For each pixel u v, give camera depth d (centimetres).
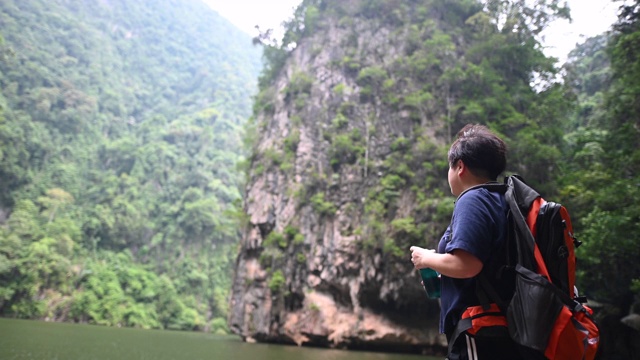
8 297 5119
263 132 4009
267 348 2461
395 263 2573
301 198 3159
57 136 7625
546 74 3316
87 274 5991
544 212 183
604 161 2306
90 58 10069
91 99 8375
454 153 221
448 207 2497
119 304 5897
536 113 2997
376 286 2664
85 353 1702
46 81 8181
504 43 3334
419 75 3328
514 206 188
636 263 1727
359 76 3466
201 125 9519
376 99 3375
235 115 10819
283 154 3544
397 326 2647
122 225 6850
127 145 8156
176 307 6147
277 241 3169
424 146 2819
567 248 179
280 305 2997
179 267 6744
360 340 2634
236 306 3603
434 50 3325
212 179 8000
